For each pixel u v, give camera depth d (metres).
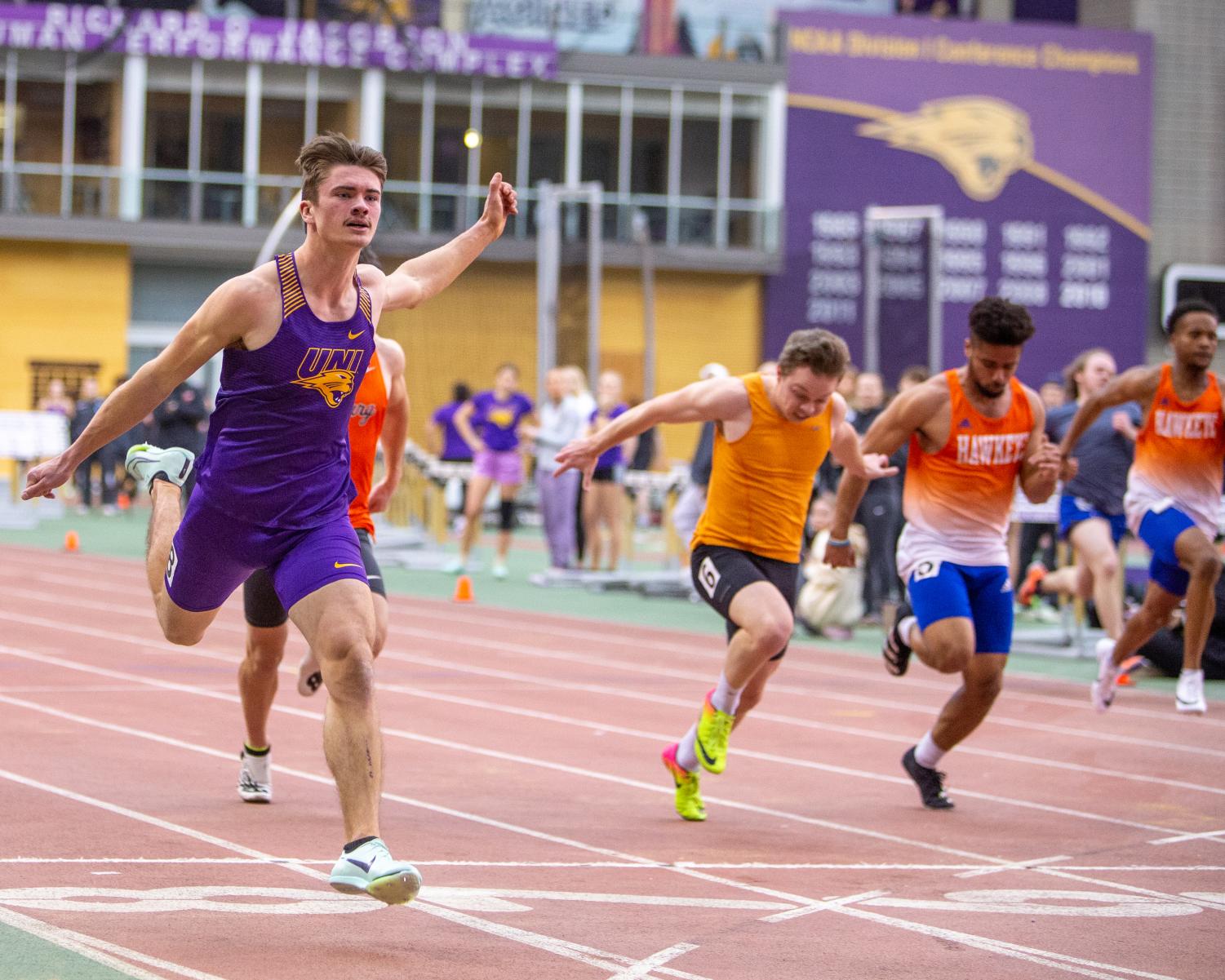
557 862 14.58
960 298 95.75
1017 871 14.87
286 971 10.66
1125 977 11.38
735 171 96.38
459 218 93.94
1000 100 95.75
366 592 11.98
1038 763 21.25
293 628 32.50
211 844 14.63
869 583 38.16
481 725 22.75
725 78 94.81
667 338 94.56
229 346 12.05
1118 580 28.89
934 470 18.00
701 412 16.83
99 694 24.08
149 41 90.50
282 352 11.87
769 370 17.50
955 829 16.84
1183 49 97.50
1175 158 97.50
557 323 52.59
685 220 95.25
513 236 92.81
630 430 16.77
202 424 55.28
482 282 68.12
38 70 90.88
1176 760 21.72
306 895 12.86
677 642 33.78
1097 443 29.16
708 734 16.55
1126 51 96.44
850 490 18.27
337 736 11.45
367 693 11.59
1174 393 22.11
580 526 48.31
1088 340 96.75
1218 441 22.27
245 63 92.75
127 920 11.83
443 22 94.25
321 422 12.20
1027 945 12.16
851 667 30.98
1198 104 97.69
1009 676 30.75
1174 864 15.37
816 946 11.93
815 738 22.70
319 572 11.92
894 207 95.69
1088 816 17.75
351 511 16.17
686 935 12.09
